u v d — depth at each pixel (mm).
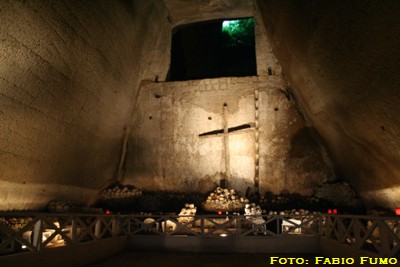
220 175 12211
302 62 8547
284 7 7457
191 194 12156
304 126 12109
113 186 12266
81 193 10617
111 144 11656
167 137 12727
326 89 7949
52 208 8984
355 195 10812
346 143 9359
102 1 8273
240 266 5895
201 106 12773
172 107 12914
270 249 7531
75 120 8898
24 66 6332
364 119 7117
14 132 6902
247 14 14102
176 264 6043
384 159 7613
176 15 14273
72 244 5508
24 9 5750
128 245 7926
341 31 5617
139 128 12961
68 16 7016
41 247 4773
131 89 12062
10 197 7680
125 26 10086
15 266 4188
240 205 11078
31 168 7930
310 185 11633
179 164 12484
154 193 12352
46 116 7637
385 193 8781
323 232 7562
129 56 11039
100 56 8984
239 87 12664
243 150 12266
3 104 6316
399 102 5531
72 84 8141
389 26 4492
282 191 11734
